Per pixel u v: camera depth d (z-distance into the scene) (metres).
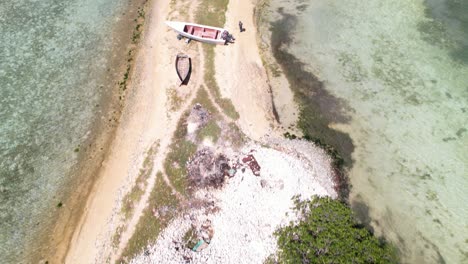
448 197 25.52
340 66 32.94
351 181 26.53
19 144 29.11
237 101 30.50
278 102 30.81
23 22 37.72
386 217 24.86
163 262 22.55
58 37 36.31
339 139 28.61
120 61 34.16
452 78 31.53
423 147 27.95
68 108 31.16
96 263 23.34
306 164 26.80
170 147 27.92
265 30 35.91
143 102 31.00
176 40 34.94
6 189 26.78
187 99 30.69
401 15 36.25
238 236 23.44
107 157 28.20
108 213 25.36
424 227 24.36
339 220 24.12
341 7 37.50
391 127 29.11
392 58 33.19
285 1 38.50
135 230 24.20
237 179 25.88
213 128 28.81
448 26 34.91
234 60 33.31
